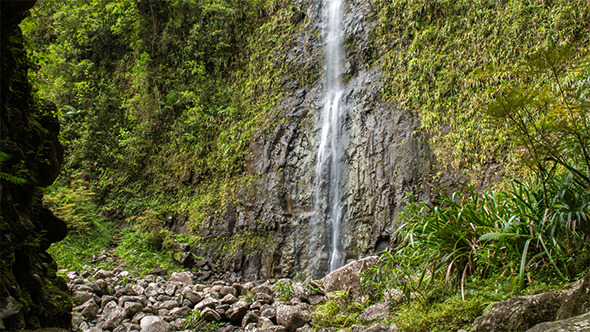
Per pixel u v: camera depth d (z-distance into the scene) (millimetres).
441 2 7789
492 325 2395
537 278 2828
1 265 2014
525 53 6379
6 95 2264
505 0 6973
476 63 6965
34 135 2613
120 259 8000
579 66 5445
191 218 9234
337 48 9242
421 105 7449
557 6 6332
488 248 3145
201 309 4914
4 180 2180
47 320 2424
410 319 3059
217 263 8375
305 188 8430
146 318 4422
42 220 2885
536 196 3223
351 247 7402
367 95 8281
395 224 6949
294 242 8062
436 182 6781
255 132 9414
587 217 2797
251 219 8586
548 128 2887
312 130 8891
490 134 6262
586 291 2002
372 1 9023
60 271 6414
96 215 9312
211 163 9734
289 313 4301
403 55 8109
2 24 2246
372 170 7621
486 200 3713
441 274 3393
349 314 4031
